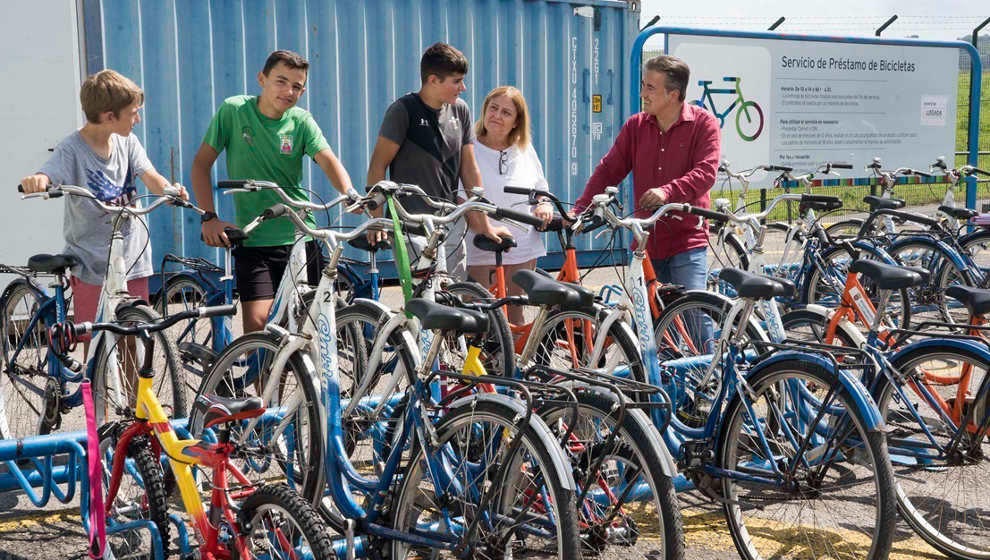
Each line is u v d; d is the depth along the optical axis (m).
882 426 3.14
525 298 3.38
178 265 8.12
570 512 2.66
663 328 4.52
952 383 3.74
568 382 3.05
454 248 5.08
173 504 3.89
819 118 9.02
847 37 8.96
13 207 7.04
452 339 3.88
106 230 4.45
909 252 7.73
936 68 9.66
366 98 8.74
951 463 3.59
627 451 2.97
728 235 6.96
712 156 4.92
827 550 3.57
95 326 2.96
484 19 9.28
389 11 8.77
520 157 5.42
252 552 2.80
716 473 3.52
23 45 6.98
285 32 8.36
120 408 3.85
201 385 3.79
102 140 4.36
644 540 3.44
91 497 3.05
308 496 3.31
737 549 3.53
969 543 3.61
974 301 3.64
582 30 9.87
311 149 4.68
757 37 8.41
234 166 4.60
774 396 3.50
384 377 4.50
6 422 4.95
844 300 4.27
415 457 3.04
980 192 11.95
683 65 4.94
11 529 3.81
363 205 3.56
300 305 3.61
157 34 7.80
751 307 3.60
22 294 4.83
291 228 4.61
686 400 4.18
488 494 2.76
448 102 4.95
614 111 10.17
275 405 3.77
